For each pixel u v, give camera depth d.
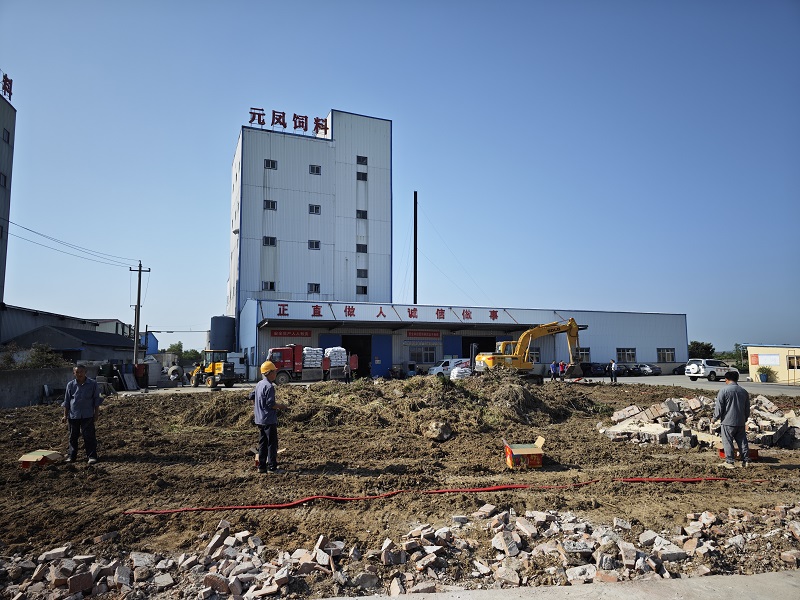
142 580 4.59
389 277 49.38
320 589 4.43
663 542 5.20
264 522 5.98
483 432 12.34
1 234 37.47
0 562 4.87
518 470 8.75
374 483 7.65
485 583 4.56
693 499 7.01
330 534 5.54
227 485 7.58
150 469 8.66
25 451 10.15
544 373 44.53
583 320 46.84
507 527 5.69
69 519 6.07
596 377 43.94
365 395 15.29
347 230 48.41
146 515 6.25
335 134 48.72
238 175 47.66
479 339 45.34
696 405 13.52
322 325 38.78
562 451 10.39
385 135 50.69
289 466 8.84
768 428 11.18
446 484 7.79
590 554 5.00
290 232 46.34
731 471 8.60
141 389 31.81
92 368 30.58
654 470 8.63
